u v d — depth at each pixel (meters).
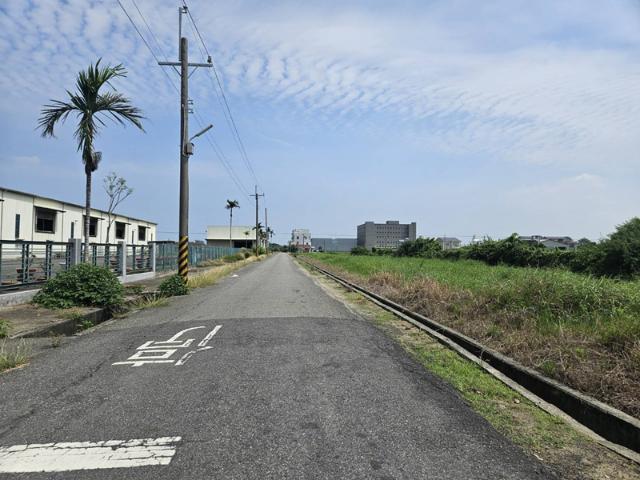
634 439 3.45
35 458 3.14
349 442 3.40
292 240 179.25
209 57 16.12
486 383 4.92
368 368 5.47
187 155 15.70
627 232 18.56
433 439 3.48
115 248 17.81
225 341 6.98
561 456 3.25
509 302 8.05
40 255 12.07
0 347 6.54
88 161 13.84
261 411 4.02
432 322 8.44
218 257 46.47
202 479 2.84
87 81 13.20
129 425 3.71
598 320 6.16
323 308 10.95
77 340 7.33
